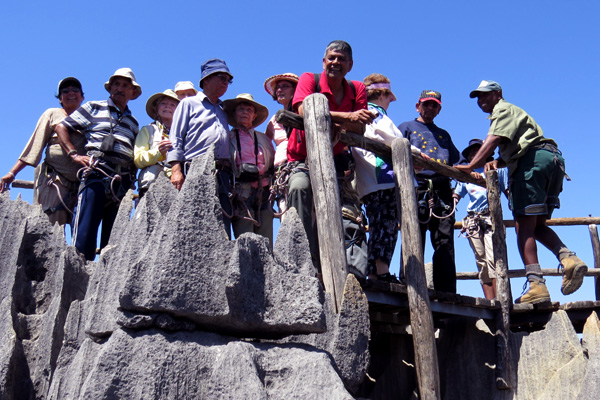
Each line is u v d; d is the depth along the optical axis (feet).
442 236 21.25
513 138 20.44
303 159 17.93
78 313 15.56
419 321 17.10
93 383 12.12
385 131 19.36
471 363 21.62
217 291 13.34
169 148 18.66
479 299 20.15
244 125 19.51
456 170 21.07
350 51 17.99
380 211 19.03
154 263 12.96
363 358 15.10
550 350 20.18
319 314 13.50
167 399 12.36
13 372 15.70
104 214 20.13
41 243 18.66
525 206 20.39
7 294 17.56
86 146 19.72
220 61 18.80
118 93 20.45
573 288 19.80
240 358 12.51
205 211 13.74
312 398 12.50
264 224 19.44
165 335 12.92
